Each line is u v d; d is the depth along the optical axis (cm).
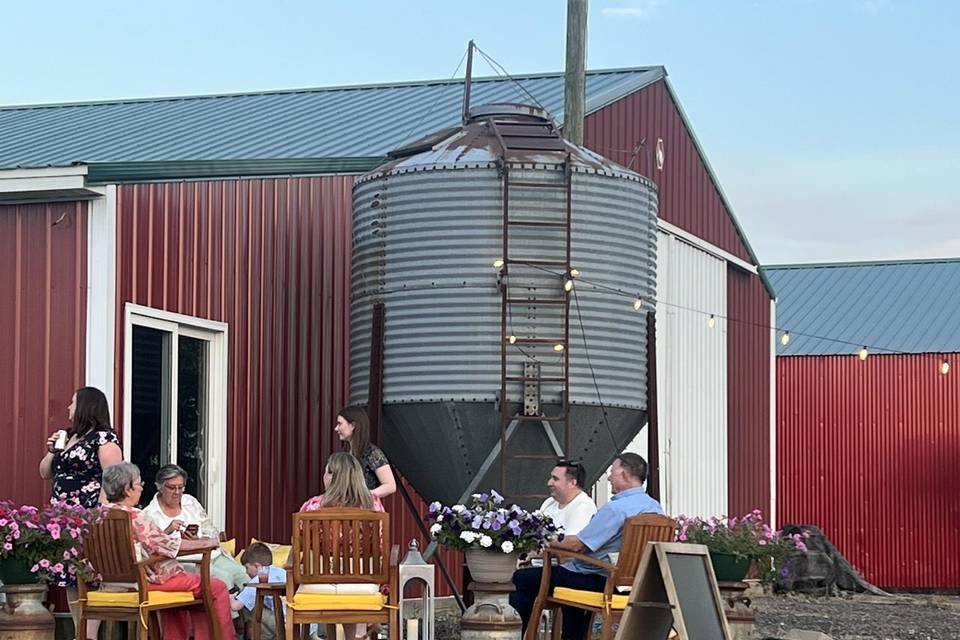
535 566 1187
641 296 1329
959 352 3027
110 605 946
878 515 3031
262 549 1190
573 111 1555
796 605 2262
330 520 920
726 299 2391
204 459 1356
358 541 922
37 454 1181
